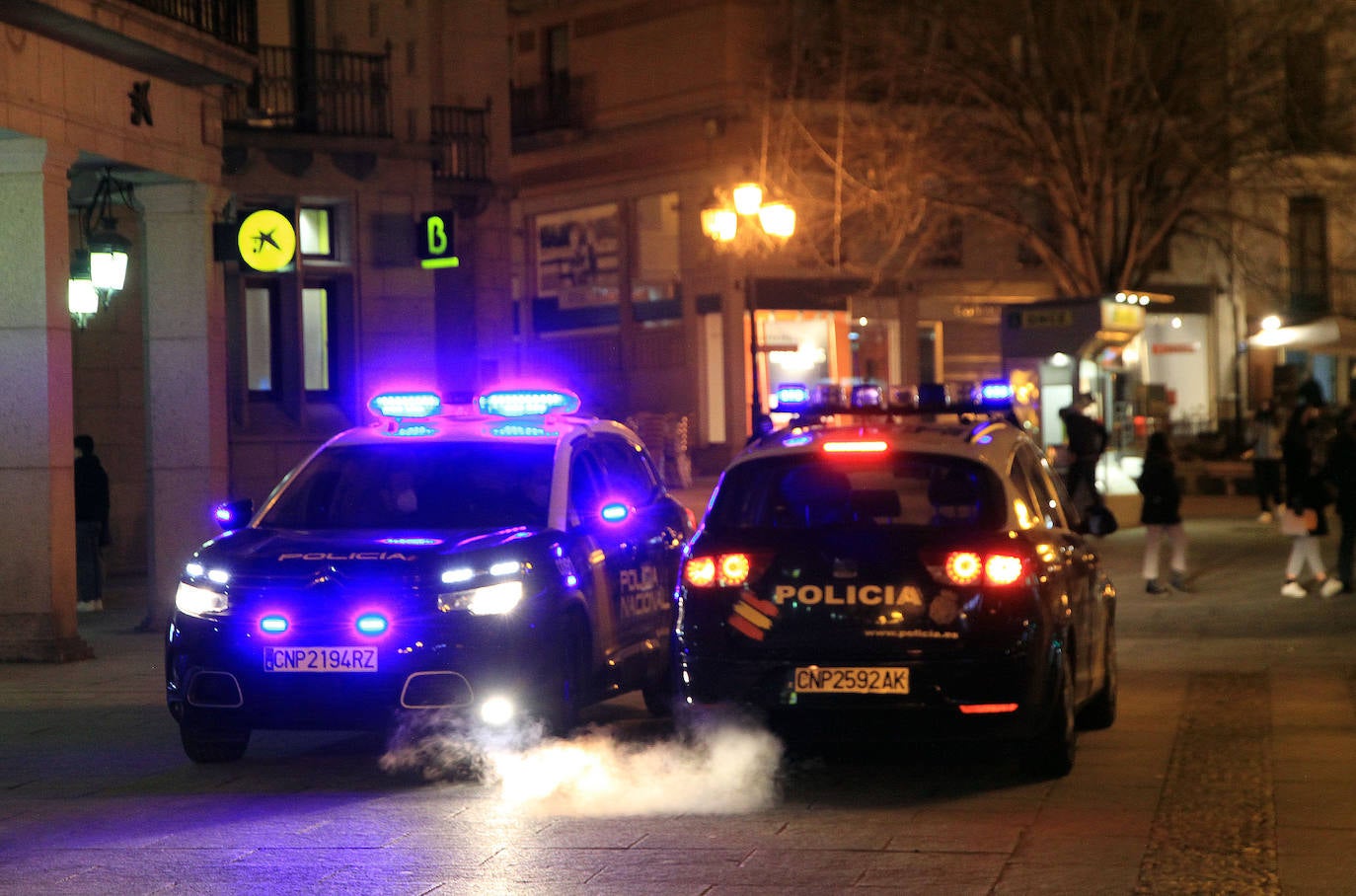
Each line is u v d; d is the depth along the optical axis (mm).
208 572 14547
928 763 14711
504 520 15648
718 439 66250
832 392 17609
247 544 14906
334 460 16469
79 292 25547
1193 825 12148
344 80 38344
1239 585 30062
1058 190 50375
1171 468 28922
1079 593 14500
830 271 66062
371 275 38719
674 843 11914
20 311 22547
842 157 56000
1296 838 11680
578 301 71688
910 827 12273
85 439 30031
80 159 24141
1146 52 49125
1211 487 56094
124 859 11766
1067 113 52188
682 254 66938
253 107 37125
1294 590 28047
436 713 14109
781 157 62250
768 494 14312
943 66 49688
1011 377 42906
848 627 13195
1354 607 26656
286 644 14125
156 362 26562
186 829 12672
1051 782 13828
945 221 57156
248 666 14172
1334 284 71875
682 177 66438
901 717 13125
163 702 19141
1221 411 72000
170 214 26469
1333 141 51031
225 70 25500
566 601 14953
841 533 13320
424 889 10789
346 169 38312
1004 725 13109
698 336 66500
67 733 17047
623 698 19094
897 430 14234
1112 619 16500
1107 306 41531
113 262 25594
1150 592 29000
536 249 73562
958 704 13047
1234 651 22094
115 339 36562
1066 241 52844
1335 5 50156
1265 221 62219
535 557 14781
